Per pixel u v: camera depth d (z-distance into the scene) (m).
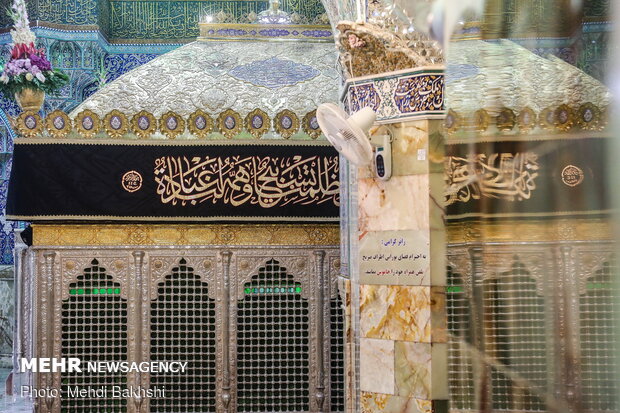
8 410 5.51
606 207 0.63
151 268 4.64
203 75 4.89
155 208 4.52
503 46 0.86
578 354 0.73
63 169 4.47
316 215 4.58
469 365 1.01
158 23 8.14
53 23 7.61
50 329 4.59
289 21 5.31
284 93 4.82
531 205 0.81
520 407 0.84
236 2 8.16
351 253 3.43
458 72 1.04
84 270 4.62
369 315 3.18
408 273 3.06
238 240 4.68
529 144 0.81
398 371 3.07
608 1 0.61
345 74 3.34
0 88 5.84
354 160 3.02
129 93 4.75
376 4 3.14
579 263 0.72
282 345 4.67
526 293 0.84
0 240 8.00
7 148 8.04
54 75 5.96
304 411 4.65
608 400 0.65
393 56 3.10
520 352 0.85
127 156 4.52
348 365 3.51
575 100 0.70
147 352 4.62
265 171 4.57
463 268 1.06
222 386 4.62
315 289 4.69
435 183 3.03
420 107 3.05
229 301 4.65
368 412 3.17
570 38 0.70
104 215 4.48
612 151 0.61
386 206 3.15
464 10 0.97
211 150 4.55
